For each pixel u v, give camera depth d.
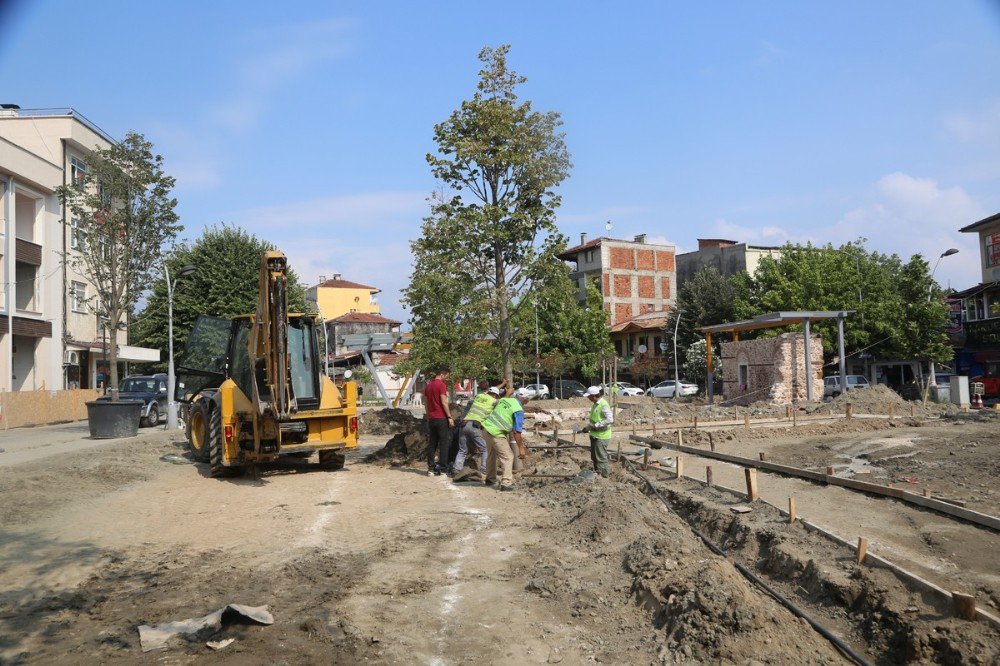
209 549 8.27
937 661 5.32
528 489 11.87
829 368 49.31
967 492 10.20
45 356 36.28
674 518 9.63
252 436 13.52
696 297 60.28
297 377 14.01
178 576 7.27
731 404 33.16
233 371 14.44
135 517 9.93
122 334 44.03
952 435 16.36
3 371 33.06
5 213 33.38
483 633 5.90
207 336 16.09
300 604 6.51
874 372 49.12
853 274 46.03
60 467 13.73
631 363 60.66
